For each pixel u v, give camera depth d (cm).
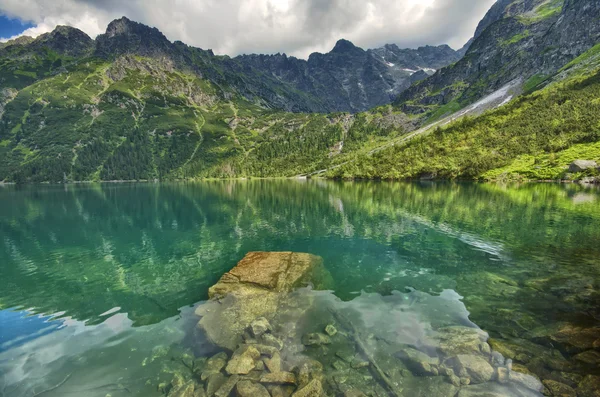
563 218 3462
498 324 1241
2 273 2125
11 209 5731
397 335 1181
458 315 1335
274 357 1044
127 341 1209
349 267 2056
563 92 16025
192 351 1128
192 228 3584
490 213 3953
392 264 2102
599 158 9262
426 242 2655
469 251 2348
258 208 5234
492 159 12350
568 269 1889
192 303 1571
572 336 1112
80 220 4306
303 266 1944
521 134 14000
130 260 2383
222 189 11200
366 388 897
